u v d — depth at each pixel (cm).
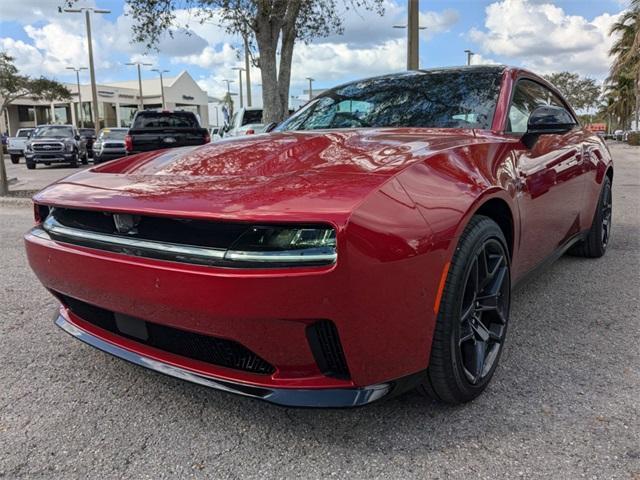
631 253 490
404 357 187
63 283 222
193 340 199
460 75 333
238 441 202
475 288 216
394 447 196
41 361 275
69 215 222
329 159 214
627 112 5456
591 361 264
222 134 1872
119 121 6506
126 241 194
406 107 317
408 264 179
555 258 353
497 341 240
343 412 220
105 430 211
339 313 168
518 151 269
